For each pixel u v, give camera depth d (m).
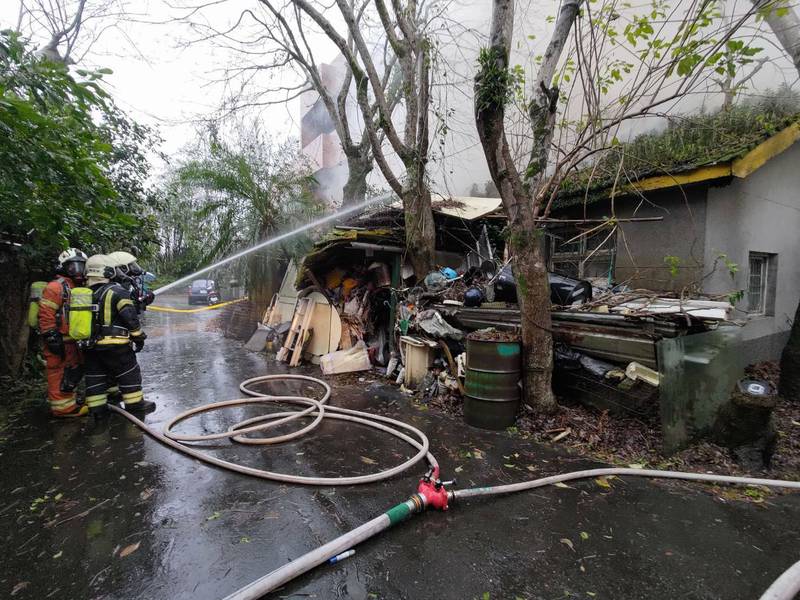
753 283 5.84
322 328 7.12
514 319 4.60
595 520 2.60
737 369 4.12
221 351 8.24
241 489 2.94
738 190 5.23
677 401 3.51
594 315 4.12
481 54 3.77
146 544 2.33
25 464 3.31
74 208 4.17
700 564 2.21
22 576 2.07
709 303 4.07
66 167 3.45
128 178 7.52
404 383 5.69
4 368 5.27
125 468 3.25
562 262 6.80
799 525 2.58
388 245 6.30
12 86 2.97
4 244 5.02
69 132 3.51
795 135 4.91
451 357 5.09
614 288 5.29
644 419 3.89
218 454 3.54
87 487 2.96
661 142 5.85
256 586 1.88
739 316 4.25
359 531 2.27
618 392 4.05
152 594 1.96
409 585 2.04
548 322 4.19
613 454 3.59
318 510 2.68
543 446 3.75
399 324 5.95
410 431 4.07
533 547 2.33
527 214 4.09
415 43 5.67
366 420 4.30
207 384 5.80
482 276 6.14
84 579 2.05
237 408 4.78
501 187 4.08
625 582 2.07
